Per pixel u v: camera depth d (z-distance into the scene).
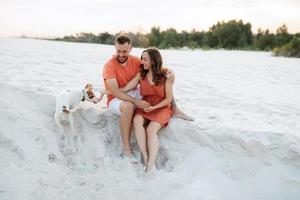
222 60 15.45
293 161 4.49
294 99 7.07
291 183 4.27
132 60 4.75
